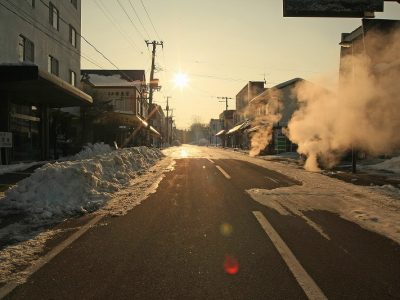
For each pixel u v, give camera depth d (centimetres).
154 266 467
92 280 423
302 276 439
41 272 445
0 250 523
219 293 392
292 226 670
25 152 1994
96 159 1245
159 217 729
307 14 992
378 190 1091
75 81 2950
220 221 700
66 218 716
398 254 524
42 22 2241
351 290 403
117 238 586
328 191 1068
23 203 796
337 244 566
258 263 481
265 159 2750
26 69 1408
